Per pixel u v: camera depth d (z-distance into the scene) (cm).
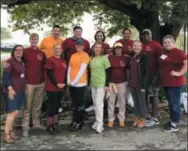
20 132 627
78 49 614
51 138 588
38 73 612
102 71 621
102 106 625
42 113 725
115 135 602
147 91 646
